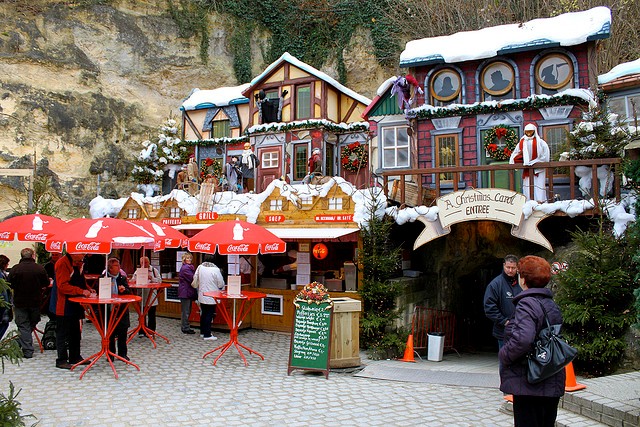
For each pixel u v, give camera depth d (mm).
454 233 13617
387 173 12477
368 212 12422
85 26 26406
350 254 13555
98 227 9312
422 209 11812
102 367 9594
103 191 25328
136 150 26859
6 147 22672
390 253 12375
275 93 21297
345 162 20047
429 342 11930
